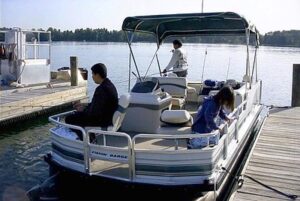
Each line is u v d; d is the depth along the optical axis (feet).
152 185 13.96
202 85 29.27
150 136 13.98
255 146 23.94
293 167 19.84
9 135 31.27
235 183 17.62
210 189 13.91
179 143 17.53
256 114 28.17
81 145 14.99
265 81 78.38
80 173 14.93
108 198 14.83
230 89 15.11
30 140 29.99
